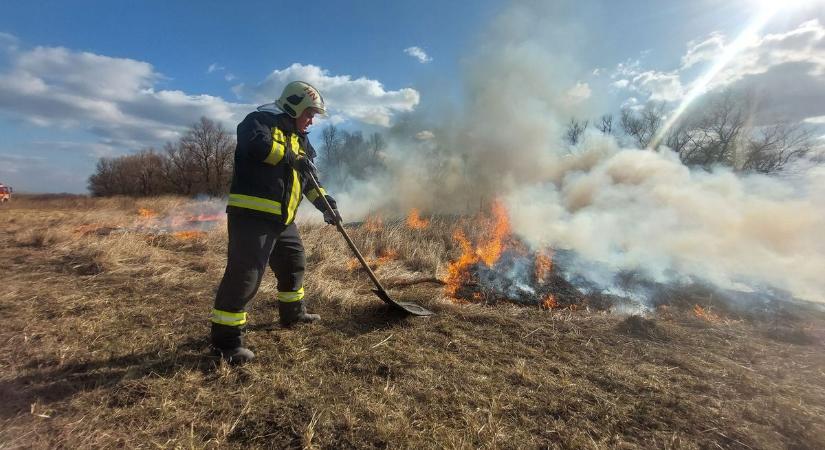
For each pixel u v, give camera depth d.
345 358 2.77
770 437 2.08
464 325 3.47
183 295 4.01
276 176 2.82
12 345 2.81
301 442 1.93
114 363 2.62
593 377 2.63
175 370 2.53
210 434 1.98
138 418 2.07
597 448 1.96
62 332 3.03
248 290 2.74
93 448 1.86
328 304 3.90
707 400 2.40
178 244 6.57
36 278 4.43
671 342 3.25
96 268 4.80
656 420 2.20
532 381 2.55
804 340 3.36
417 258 5.83
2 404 2.16
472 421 2.11
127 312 3.50
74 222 9.80
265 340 3.04
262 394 2.31
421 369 2.65
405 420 2.10
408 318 3.57
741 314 4.08
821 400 2.43
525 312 3.87
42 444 1.87
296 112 2.91
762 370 2.82
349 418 2.08
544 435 2.05
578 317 3.77
